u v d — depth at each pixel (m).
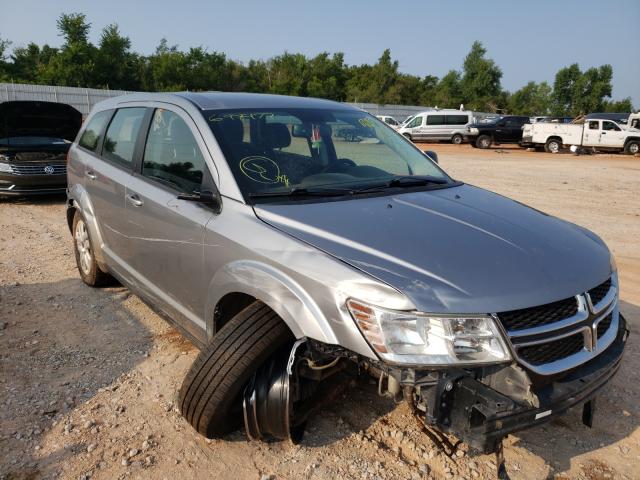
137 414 3.30
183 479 2.78
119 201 4.19
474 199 3.54
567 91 88.50
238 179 3.20
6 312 4.74
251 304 2.91
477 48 81.88
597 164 22.05
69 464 2.86
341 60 79.12
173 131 3.78
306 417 2.90
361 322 2.39
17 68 59.78
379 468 2.86
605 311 2.76
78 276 5.71
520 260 2.65
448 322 2.31
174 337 4.31
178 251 3.45
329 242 2.70
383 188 3.51
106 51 58.09
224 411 2.85
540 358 2.45
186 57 62.69
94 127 5.14
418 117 33.91
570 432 3.24
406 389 2.42
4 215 8.77
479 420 2.27
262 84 70.31
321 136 3.86
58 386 3.59
